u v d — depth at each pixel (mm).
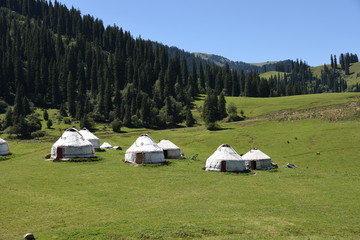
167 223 25406
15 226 25078
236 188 39906
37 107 195375
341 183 43906
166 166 55719
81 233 23234
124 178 44594
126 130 159500
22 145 90688
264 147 102500
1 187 37875
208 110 157375
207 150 101812
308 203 32625
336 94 192250
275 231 24125
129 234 22969
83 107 181875
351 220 27266
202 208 30281
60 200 32688
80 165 54188
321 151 91438
